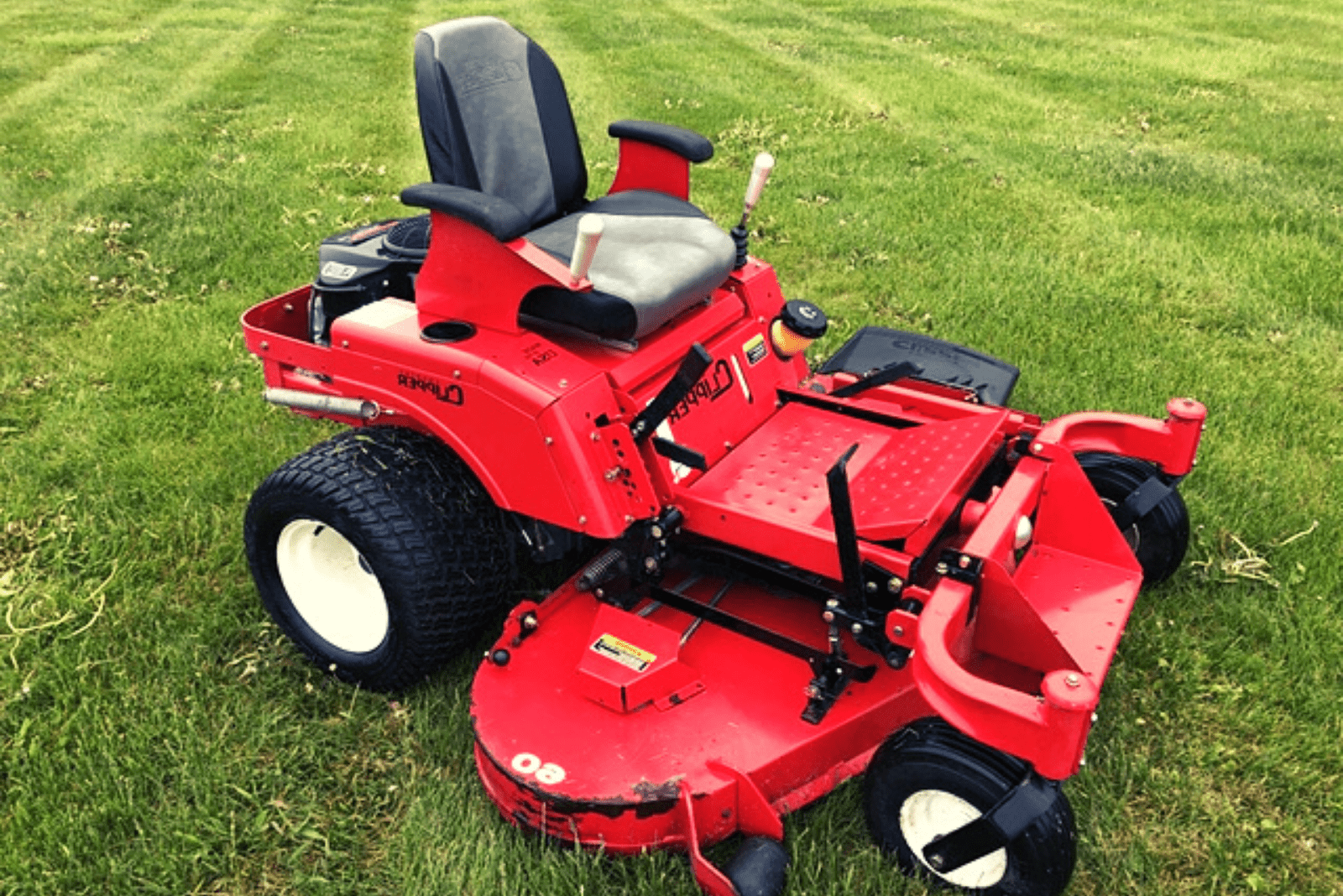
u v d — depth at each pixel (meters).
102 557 3.92
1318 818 2.92
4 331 5.54
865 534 2.86
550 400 2.87
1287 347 5.28
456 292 3.16
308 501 3.14
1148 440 3.46
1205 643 3.45
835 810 2.88
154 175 7.78
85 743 3.12
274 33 13.59
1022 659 2.88
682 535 3.27
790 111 9.30
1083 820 2.88
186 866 2.81
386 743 3.16
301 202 7.17
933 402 3.55
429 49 3.54
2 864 2.79
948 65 11.16
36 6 15.86
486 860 2.75
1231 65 11.04
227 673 3.43
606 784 2.70
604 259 3.29
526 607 3.24
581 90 10.12
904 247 6.36
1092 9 14.30
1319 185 7.49
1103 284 5.87
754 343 3.60
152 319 5.60
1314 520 3.95
